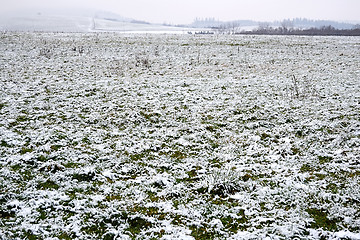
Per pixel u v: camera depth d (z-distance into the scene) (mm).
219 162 8648
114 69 19891
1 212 5906
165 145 9672
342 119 11312
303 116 11898
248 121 11672
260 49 30672
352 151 8891
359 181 7320
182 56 25953
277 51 29453
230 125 11297
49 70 18656
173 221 6082
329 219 6059
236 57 26000
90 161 8289
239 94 15031
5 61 19984
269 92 15336
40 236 5379
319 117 11680
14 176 7133
